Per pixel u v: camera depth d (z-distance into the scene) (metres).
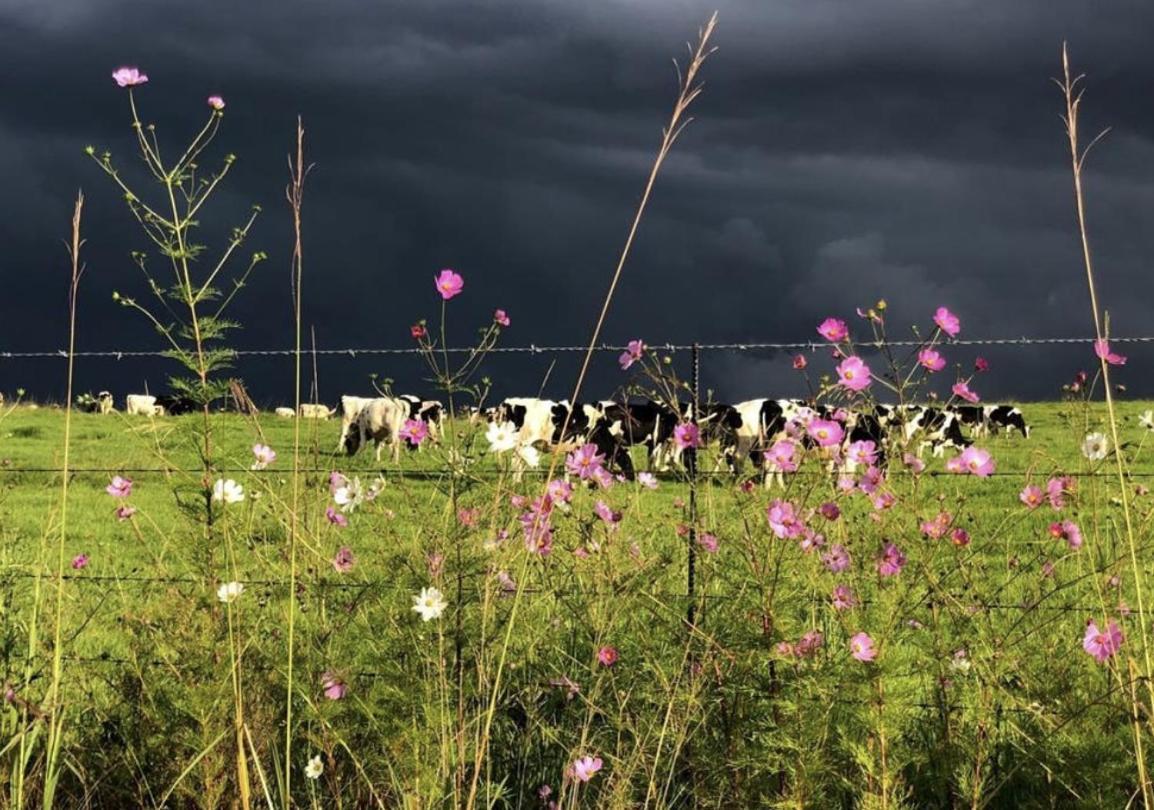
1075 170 3.86
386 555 4.70
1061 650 4.38
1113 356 3.96
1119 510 4.71
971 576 4.42
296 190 4.04
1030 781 4.39
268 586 4.68
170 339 4.11
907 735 4.40
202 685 4.06
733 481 4.70
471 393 4.46
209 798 3.97
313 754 4.42
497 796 4.02
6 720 4.28
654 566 4.79
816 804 3.88
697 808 4.25
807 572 4.23
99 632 5.89
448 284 4.39
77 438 18.08
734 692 4.21
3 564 4.97
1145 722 3.87
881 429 4.44
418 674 4.26
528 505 4.76
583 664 4.71
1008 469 12.45
